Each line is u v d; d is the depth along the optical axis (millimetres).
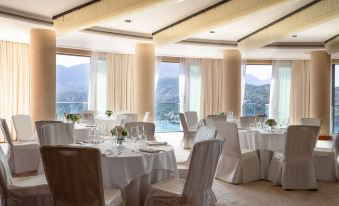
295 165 4969
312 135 4871
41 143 4883
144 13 7152
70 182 2551
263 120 7738
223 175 5438
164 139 10414
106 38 8703
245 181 5266
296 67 12688
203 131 4238
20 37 8703
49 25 7242
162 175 3723
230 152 5340
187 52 11227
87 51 10930
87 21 6656
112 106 11336
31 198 3289
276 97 12688
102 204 2576
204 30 7375
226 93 10422
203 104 12602
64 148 2469
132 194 3451
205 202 3119
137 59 9477
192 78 12555
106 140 4375
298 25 7133
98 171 2498
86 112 9344
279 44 9977
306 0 6539
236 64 10344
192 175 2842
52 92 7625
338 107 12383
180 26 7797
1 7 6395
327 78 10461
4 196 3188
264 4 5934
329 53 10172
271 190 4922
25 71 9812
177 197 3043
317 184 5336
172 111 12906
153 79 9570
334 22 7543
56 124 4770
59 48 10312
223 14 6738
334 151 5586
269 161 5531
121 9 6113
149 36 8969
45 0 6188
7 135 5719
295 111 12656
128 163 3295
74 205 2604
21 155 5859
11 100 9547
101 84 11234
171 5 6750
